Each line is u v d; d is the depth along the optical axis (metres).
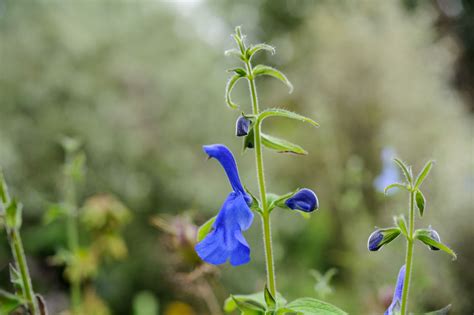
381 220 1.46
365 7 2.12
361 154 1.87
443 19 2.76
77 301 0.97
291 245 1.88
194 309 1.52
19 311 0.64
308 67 2.24
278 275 1.54
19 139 2.09
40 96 2.14
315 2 3.19
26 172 2.06
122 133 2.09
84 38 2.21
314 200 0.61
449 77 2.33
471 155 1.47
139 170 2.08
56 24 2.27
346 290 1.43
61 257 0.96
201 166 2.14
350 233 1.50
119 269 1.88
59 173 2.04
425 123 1.80
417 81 1.91
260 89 2.62
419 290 0.87
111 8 2.42
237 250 0.59
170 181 2.06
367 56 1.95
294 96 2.24
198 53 2.44
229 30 3.72
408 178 0.59
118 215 1.08
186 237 0.80
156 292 1.84
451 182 1.38
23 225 2.04
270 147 0.61
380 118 1.88
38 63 2.20
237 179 0.60
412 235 0.59
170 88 2.21
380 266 1.19
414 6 2.71
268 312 0.60
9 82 2.17
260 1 3.70
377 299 0.86
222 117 2.25
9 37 2.26
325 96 1.98
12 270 0.62
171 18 2.47
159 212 2.03
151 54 2.32
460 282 1.14
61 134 2.08
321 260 1.70
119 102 2.14
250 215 0.60
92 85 2.17
